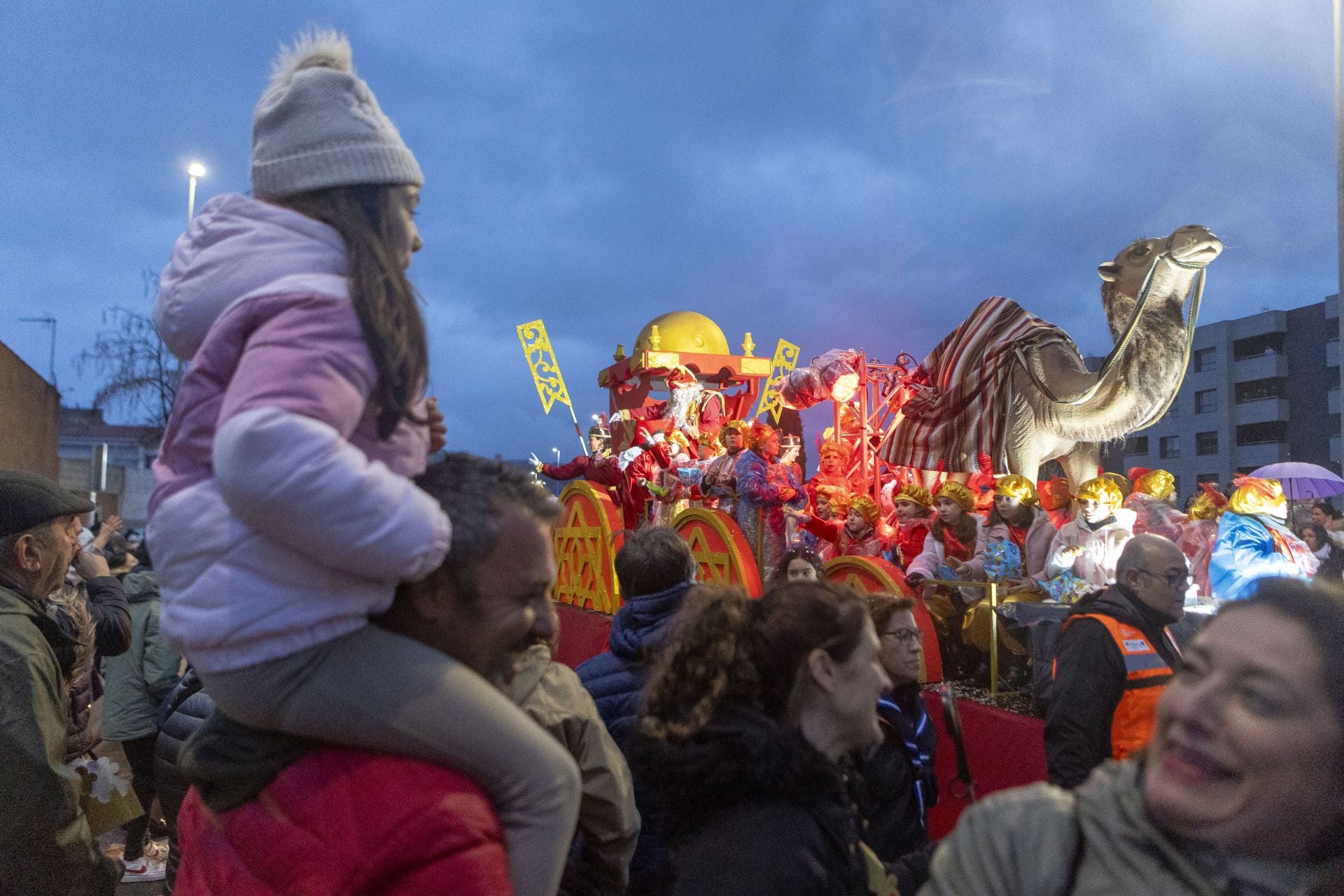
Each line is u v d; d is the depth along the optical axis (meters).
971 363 7.03
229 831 1.46
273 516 1.30
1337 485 7.95
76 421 51.50
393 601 1.51
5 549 2.90
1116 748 3.18
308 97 1.57
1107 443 7.34
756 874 1.61
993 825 1.10
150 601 5.81
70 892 2.84
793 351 11.34
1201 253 5.64
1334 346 33.56
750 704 1.85
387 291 1.46
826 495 6.66
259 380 1.34
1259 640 0.97
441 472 1.63
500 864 1.40
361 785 1.40
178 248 1.62
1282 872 0.96
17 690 2.75
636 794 3.06
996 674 4.48
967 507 5.80
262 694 1.39
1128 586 3.34
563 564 9.05
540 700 2.46
